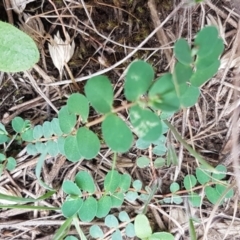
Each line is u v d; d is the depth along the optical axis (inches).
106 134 11.4
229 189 15.3
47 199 16.5
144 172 16.4
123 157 16.4
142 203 16.5
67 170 16.4
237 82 15.6
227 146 16.4
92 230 16.1
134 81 11.0
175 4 15.1
